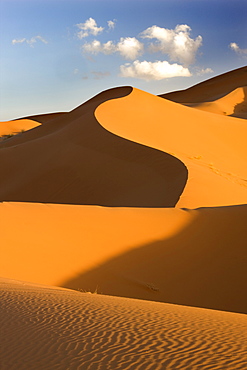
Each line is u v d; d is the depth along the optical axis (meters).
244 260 13.93
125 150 38.44
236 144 53.22
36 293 7.36
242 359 3.90
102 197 33.81
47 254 12.86
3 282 9.04
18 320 5.24
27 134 68.12
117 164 37.00
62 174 39.28
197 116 58.38
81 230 14.25
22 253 12.67
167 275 12.99
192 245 14.45
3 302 6.36
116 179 35.06
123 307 6.30
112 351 4.02
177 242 14.48
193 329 5.02
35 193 38.56
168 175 31.64
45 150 44.91
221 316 6.31
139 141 41.00
